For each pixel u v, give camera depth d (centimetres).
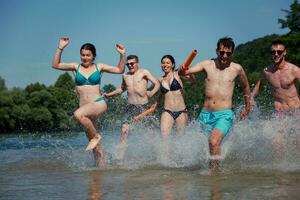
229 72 785
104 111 858
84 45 857
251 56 6356
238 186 560
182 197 503
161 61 995
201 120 803
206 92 798
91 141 823
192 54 773
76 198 511
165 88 982
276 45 896
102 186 588
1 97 6419
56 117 6494
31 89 7600
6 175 718
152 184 594
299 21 4781
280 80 899
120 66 865
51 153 1114
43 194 540
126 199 500
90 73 853
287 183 575
